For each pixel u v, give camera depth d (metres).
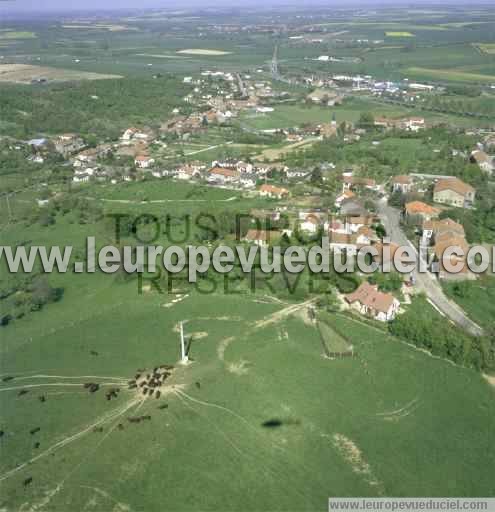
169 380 113.88
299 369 116.81
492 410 104.81
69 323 138.25
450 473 90.62
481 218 199.75
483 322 133.62
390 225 196.50
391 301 136.38
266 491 87.62
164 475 90.62
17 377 116.50
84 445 96.69
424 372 115.50
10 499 86.19
